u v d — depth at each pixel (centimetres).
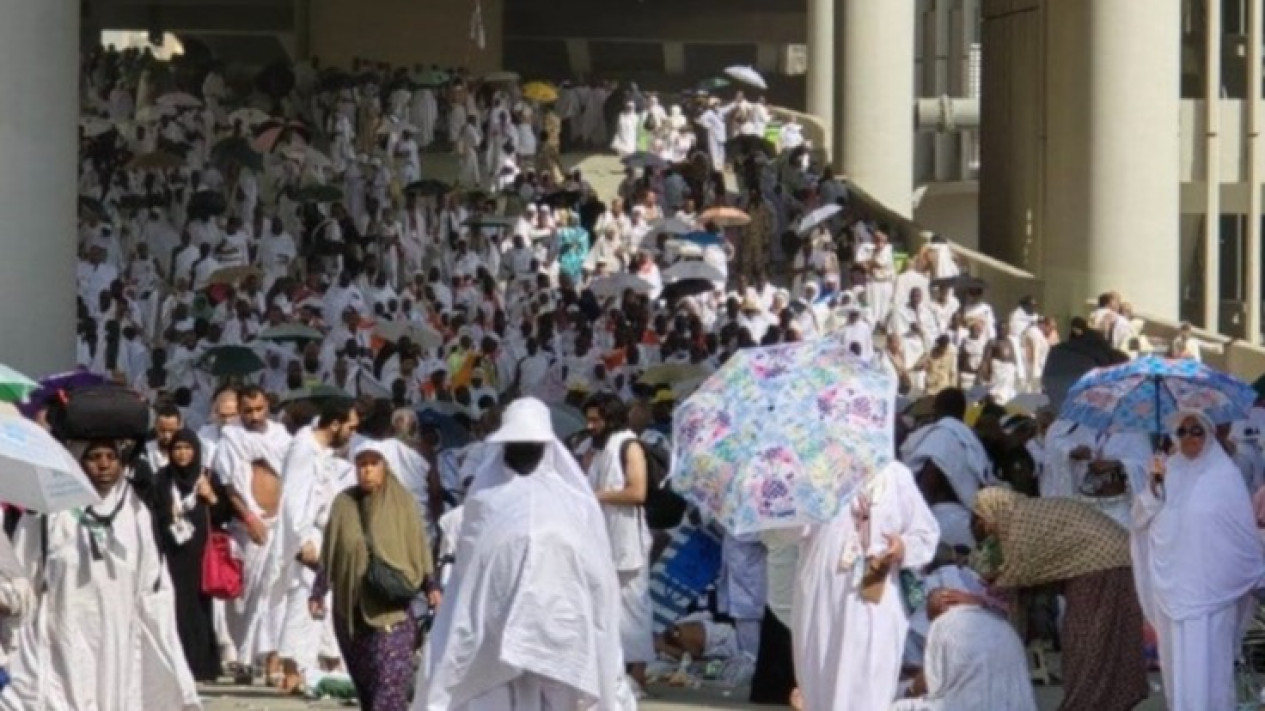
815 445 3266
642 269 9400
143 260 9331
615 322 8462
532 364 8288
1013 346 8275
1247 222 13225
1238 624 3688
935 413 4297
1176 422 3612
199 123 11350
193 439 4031
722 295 9419
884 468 3284
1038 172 10769
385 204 10669
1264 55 13262
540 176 11131
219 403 4231
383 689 3366
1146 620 3831
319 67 14475
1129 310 8206
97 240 9238
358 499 3394
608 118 13562
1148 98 8462
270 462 4150
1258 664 4088
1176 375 3766
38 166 5438
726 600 4366
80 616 2933
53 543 2930
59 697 2927
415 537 3384
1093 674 3541
